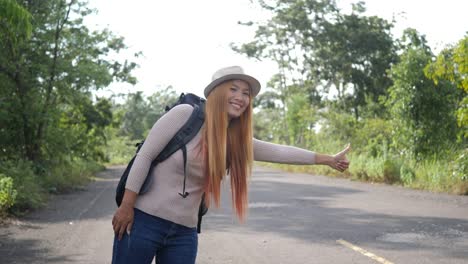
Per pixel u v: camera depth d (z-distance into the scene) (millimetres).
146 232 3416
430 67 18500
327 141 33469
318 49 55031
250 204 14297
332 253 7988
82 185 22109
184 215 3463
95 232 9984
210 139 3408
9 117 19844
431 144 22391
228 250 8289
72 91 21438
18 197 13000
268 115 77500
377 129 29766
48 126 21266
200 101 3547
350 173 25031
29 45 19641
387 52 53219
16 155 20922
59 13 20219
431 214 11969
